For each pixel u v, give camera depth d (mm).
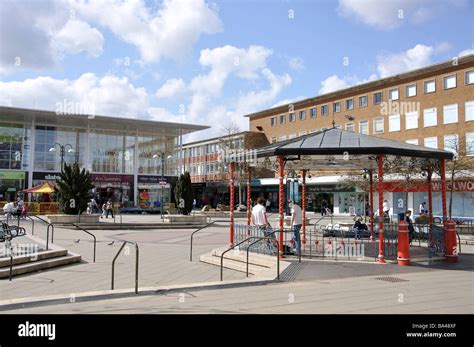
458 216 40250
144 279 11000
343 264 12375
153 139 55656
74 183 28828
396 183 37906
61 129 50406
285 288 9406
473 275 11008
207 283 9617
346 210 52625
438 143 44406
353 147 12922
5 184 47250
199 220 32000
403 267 12070
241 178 53719
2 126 47719
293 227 13656
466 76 42406
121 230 27703
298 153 13242
